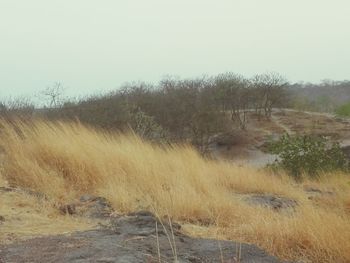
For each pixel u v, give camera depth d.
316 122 43.19
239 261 3.70
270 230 4.48
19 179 6.16
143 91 33.53
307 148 13.70
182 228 4.81
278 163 14.12
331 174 12.40
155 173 6.61
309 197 8.21
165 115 31.28
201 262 3.64
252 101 45.88
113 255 3.52
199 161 8.70
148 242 3.94
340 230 4.20
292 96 54.47
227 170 9.22
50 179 6.16
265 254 3.99
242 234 4.64
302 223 4.40
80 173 6.46
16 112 10.41
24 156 6.64
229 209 5.72
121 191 5.66
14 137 7.08
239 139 36.28
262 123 43.50
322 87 71.75
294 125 42.19
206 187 6.70
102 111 18.80
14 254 3.58
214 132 34.09
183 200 5.63
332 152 14.42
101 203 5.49
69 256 3.50
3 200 5.26
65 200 5.74
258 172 10.60
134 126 17.62
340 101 62.75
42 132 7.30
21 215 4.80
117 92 30.36
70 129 7.67
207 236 4.63
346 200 7.24
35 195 5.69
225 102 42.22
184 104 33.47
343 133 37.75
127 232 4.27
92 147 7.14
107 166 6.67
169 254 3.70
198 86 40.34
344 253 3.95
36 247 3.76
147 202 5.54
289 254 4.11
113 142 7.93
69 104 18.22
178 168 7.31
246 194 8.27
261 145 35.47
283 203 7.54
